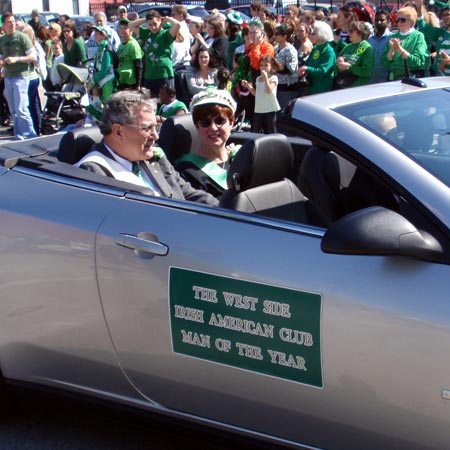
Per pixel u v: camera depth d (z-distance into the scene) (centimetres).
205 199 350
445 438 217
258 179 296
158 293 260
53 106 1042
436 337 213
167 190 335
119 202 276
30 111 1025
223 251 248
